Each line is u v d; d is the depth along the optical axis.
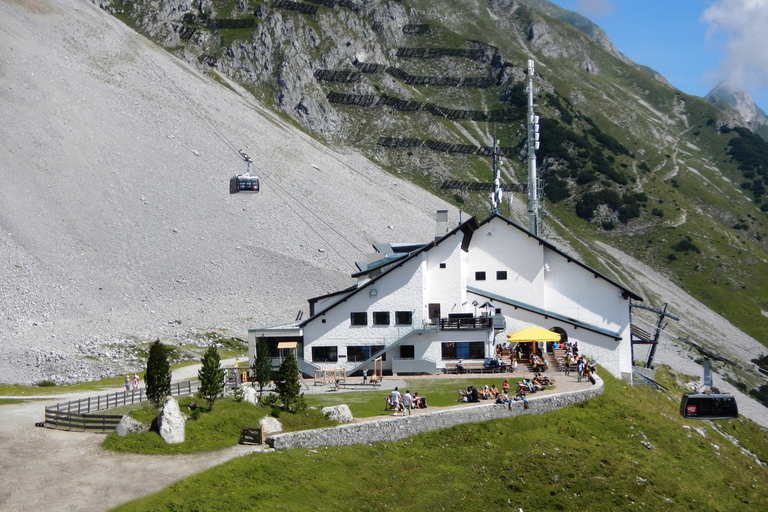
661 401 65.06
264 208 139.75
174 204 129.75
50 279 100.56
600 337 70.06
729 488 48.25
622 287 71.44
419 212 183.75
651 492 44.00
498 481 42.81
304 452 41.00
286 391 46.09
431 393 55.88
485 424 48.84
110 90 167.62
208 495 34.31
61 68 166.12
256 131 187.25
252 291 111.00
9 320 87.62
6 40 164.75
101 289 102.19
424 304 67.00
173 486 34.59
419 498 39.50
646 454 49.22
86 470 36.34
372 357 65.19
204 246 120.00
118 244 114.31
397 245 82.75
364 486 39.38
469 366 65.12
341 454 42.03
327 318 67.31
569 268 72.62
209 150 158.25
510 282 72.25
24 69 155.75
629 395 60.22
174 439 39.81
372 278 68.50
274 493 35.97
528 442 47.41
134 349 83.19
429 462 43.62
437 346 66.38
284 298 111.12
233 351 89.38
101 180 129.25
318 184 166.62
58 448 39.44
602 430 51.44
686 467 49.22
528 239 72.44
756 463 58.00
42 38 177.25
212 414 43.34
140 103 168.00
